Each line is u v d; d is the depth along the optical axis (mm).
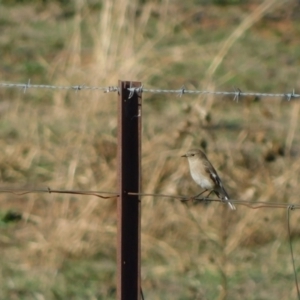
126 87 19875
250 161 34781
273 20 56531
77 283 29484
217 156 34000
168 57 44844
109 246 31047
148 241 30969
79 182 32625
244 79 47688
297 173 33250
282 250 31109
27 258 30562
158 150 33406
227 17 56781
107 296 28828
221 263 29875
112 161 33875
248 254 30688
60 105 40188
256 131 38125
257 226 31438
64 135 36906
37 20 56312
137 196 20062
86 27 48969
